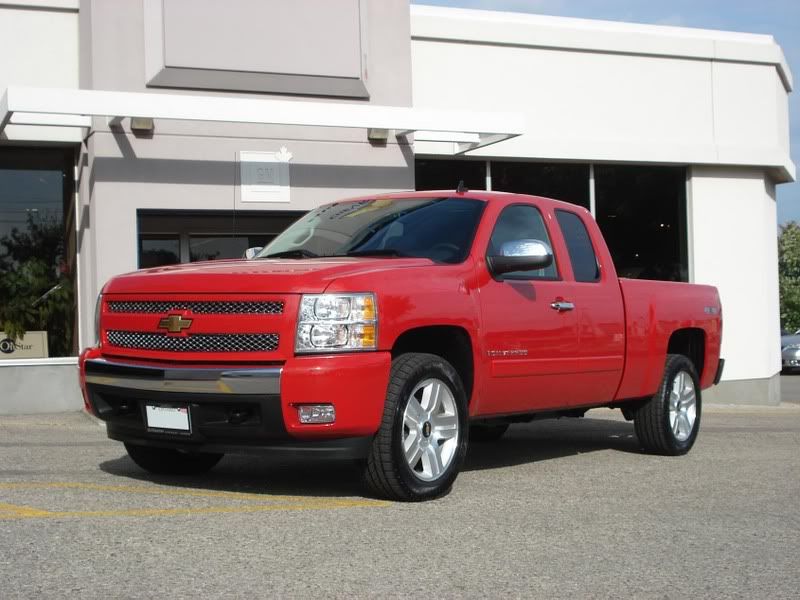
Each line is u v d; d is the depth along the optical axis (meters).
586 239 7.75
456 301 6.26
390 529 5.21
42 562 4.39
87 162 11.65
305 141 12.34
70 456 7.80
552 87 14.62
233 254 12.27
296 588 4.10
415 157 14.03
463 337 6.37
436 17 13.85
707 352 8.97
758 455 8.61
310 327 5.59
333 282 5.68
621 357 7.75
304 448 5.64
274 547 4.75
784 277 48.22
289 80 12.13
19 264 11.96
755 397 16.14
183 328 5.84
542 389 7.03
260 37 11.99
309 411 5.54
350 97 12.54
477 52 14.16
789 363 29.78
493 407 6.70
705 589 4.28
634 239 15.42
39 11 11.66
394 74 12.84
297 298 5.62
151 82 11.38
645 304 8.08
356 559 4.58
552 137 14.60
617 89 15.05
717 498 6.40
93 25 11.12
